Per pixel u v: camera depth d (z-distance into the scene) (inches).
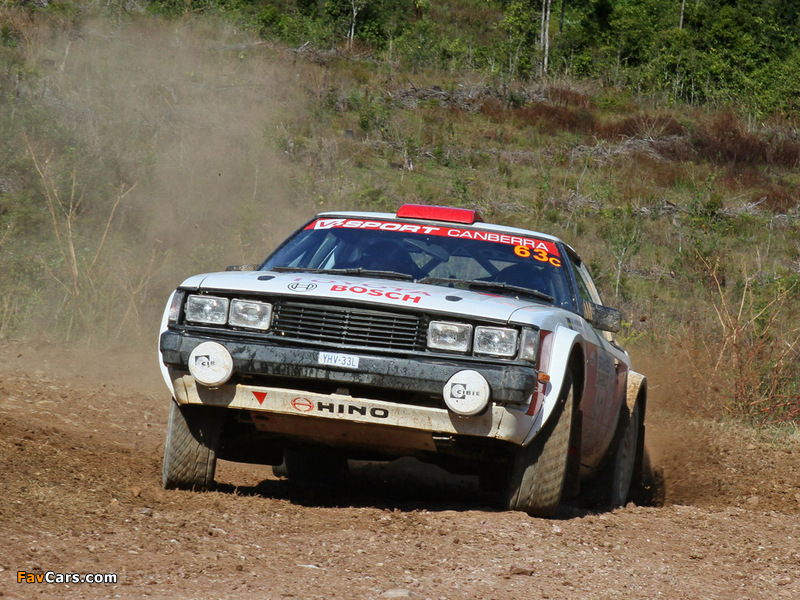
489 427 548.1
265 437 644.1
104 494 575.8
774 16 7554.1
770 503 869.2
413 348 551.2
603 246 2635.3
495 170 3479.3
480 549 507.5
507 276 678.5
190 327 575.8
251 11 5270.7
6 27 3137.3
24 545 441.7
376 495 751.1
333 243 711.1
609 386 724.7
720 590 481.7
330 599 396.8
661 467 1030.4
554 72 5428.2
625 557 527.8
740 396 1306.6
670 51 6008.9
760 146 4379.9
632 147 4133.9
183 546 469.1
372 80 4446.4
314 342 554.3
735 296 2126.0
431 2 7062.0
